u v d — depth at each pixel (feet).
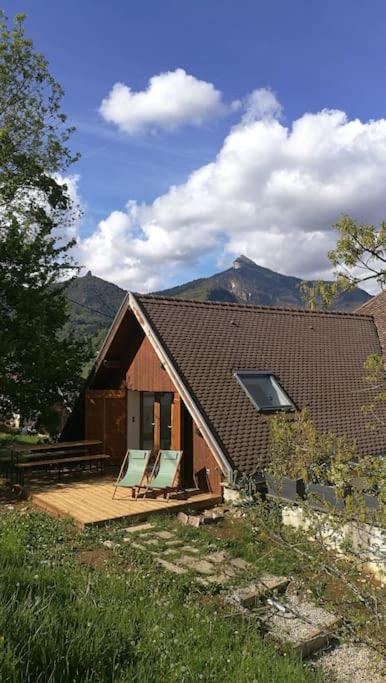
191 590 24.12
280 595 24.82
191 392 42.11
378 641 18.31
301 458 26.81
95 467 52.80
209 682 15.03
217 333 50.65
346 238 17.85
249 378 46.57
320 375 52.08
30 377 52.75
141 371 49.96
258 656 17.46
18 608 15.15
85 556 28.17
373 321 67.82
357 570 22.26
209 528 33.63
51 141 65.67
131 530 32.94
